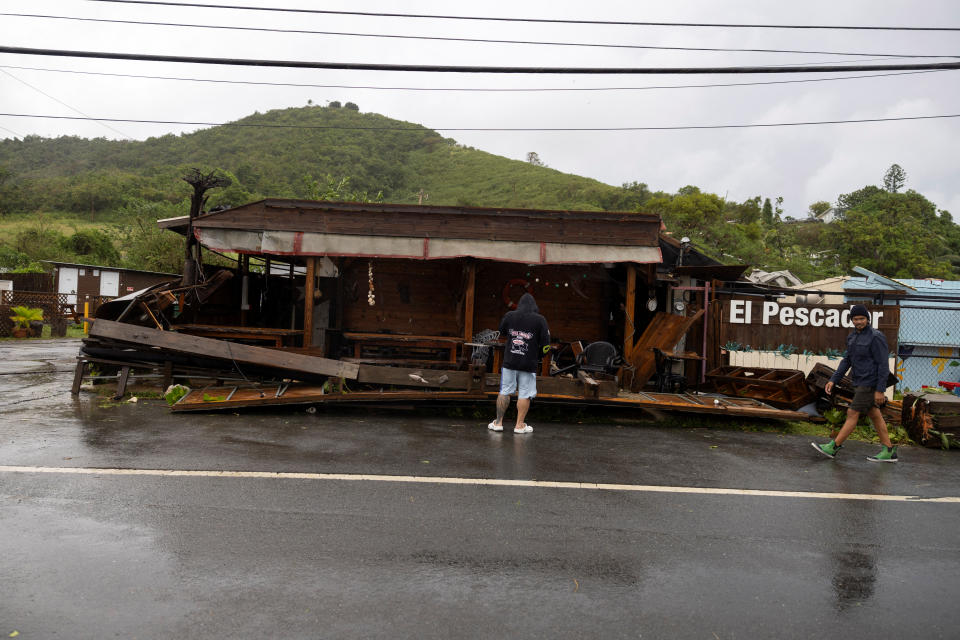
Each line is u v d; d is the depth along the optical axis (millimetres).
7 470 5246
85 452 5906
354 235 10430
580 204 94500
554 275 12805
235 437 6766
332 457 6043
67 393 9453
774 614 3199
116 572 3391
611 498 5082
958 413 7891
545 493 5141
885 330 11789
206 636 2775
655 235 10617
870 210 86688
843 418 9008
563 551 3930
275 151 116750
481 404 9195
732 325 11453
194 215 11188
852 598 3430
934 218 84688
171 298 9992
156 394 9336
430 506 4691
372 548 3852
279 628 2863
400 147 143875
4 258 42812
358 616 3004
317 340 12773
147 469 5387
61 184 86125
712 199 59844
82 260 44219
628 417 9109
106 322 8695
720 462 6559
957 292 16703
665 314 11109
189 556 3635
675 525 4500
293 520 4285
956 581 3715
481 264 12828
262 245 10328
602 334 12812
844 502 5254
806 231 77875
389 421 8078
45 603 3018
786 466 6516
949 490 5801
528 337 7496
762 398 9766
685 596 3365
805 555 4027
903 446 8039
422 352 12500
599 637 2895
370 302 12695
